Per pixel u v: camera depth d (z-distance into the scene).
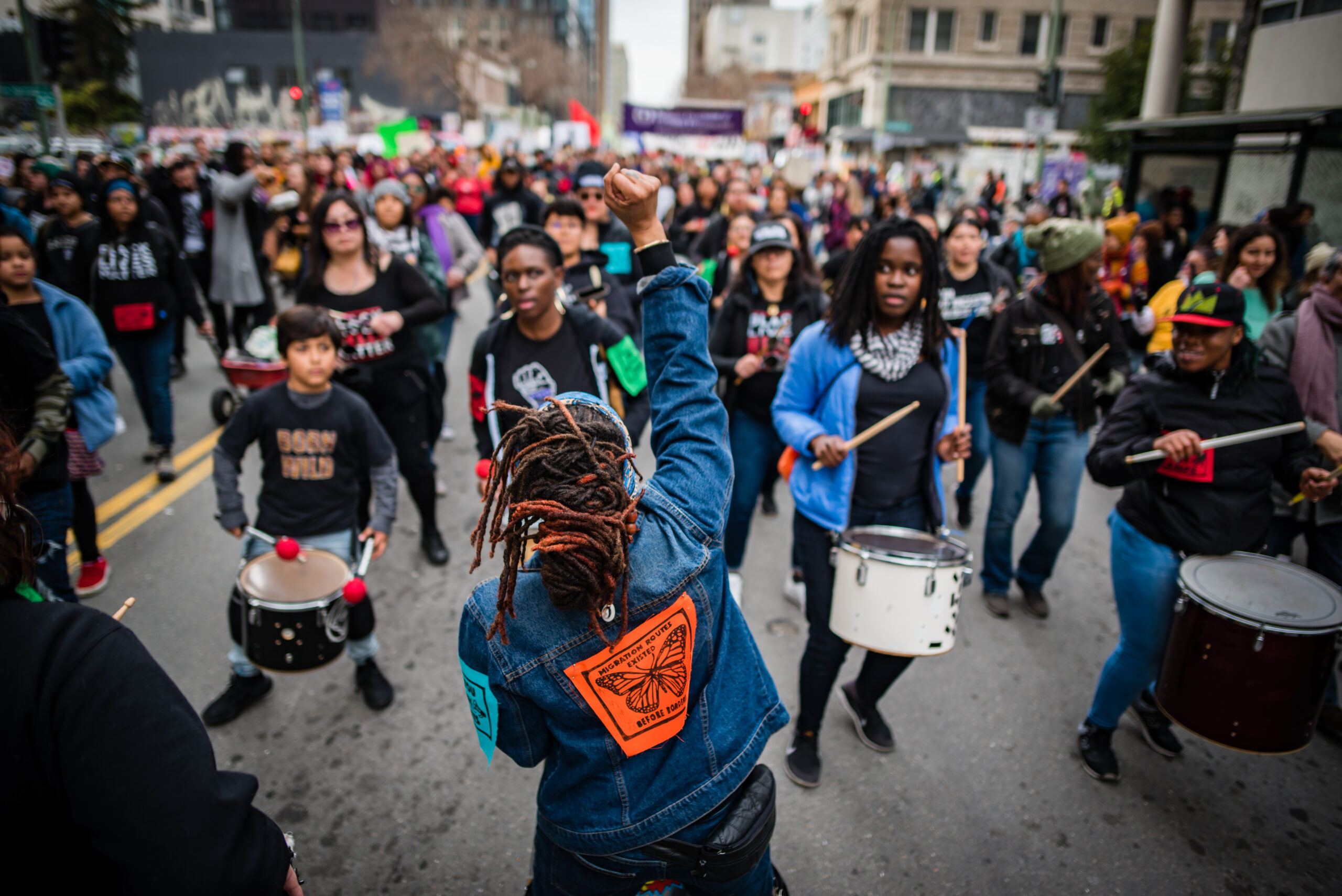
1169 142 10.26
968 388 5.11
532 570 1.46
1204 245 6.29
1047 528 4.16
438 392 4.70
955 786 3.08
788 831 2.85
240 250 7.74
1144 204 10.55
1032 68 39.19
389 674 3.70
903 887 2.63
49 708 1.05
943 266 5.13
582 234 5.37
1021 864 2.73
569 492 1.30
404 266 4.37
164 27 66.62
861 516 3.09
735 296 4.31
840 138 39.75
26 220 6.57
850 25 45.31
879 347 2.98
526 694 1.43
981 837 2.84
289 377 3.34
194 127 62.56
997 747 3.30
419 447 4.53
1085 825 2.90
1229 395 2.82
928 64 39.59
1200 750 3.32
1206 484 2.84
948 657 3.94
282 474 3.36
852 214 14.59
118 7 40.47
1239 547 2.84
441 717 3.42
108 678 1.09
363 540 3.35
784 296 4.35
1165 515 2.86
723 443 1.63
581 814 1.51
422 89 60.31
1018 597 4.51
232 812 1.14
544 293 3.23
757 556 4.99
